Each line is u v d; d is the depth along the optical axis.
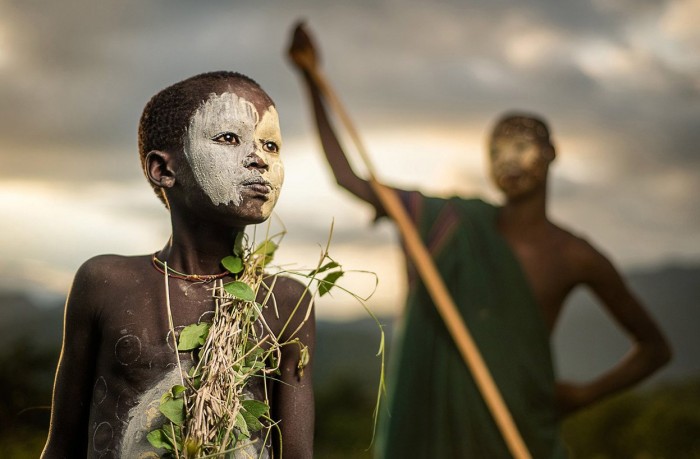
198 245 2.42
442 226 5.08
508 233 5.06
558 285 5.02
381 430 4.97
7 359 8.93
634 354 5.32
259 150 2.39
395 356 5.03
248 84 2.43
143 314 2.36
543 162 5.00
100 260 2.45
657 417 10.91
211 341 2.32
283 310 2.46
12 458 7.64
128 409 2.31
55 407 2.45
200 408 2.24
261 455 2.35
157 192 2.51
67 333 2.43
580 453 10.99
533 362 4.89
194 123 2.37
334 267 2.47
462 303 4.95
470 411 4.79
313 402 2.48
